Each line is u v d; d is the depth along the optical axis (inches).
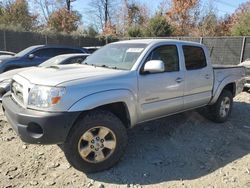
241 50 648.4
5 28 813.2
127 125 173.6
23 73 177.2
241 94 381.7
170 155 183.2
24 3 1408.7
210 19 1262.3
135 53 184.2
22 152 182.1
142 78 174.4
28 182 152.0
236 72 256.1
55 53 473.1
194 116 253.8
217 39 689.0
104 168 161.2
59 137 146.2
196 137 212.7
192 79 207.2
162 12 1234.0
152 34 1055.0
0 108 271.9
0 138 201.0
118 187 148.2
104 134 158.9
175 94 195.3
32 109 148.6
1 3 1370.6
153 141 202.1
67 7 1657.2
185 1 1136.2
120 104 169.5
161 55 190.4
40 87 149.2
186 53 207.6
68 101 146.3
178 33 1130.0
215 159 180.1
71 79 153.6
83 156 154.6
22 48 824.9
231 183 153.5
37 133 147.0
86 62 205.9
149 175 159.6
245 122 253.0
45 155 177.8
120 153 164.6
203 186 150.6
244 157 183.6
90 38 972.6
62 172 160.2
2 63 425.7
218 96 235.0
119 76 165.9
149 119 186.4
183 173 163.0
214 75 229.1
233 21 1353.3
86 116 153.6
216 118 241.1
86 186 148.5
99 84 156.4
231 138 214.8
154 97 181.9
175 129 224.2
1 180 153.1
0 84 279.0
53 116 143.2
